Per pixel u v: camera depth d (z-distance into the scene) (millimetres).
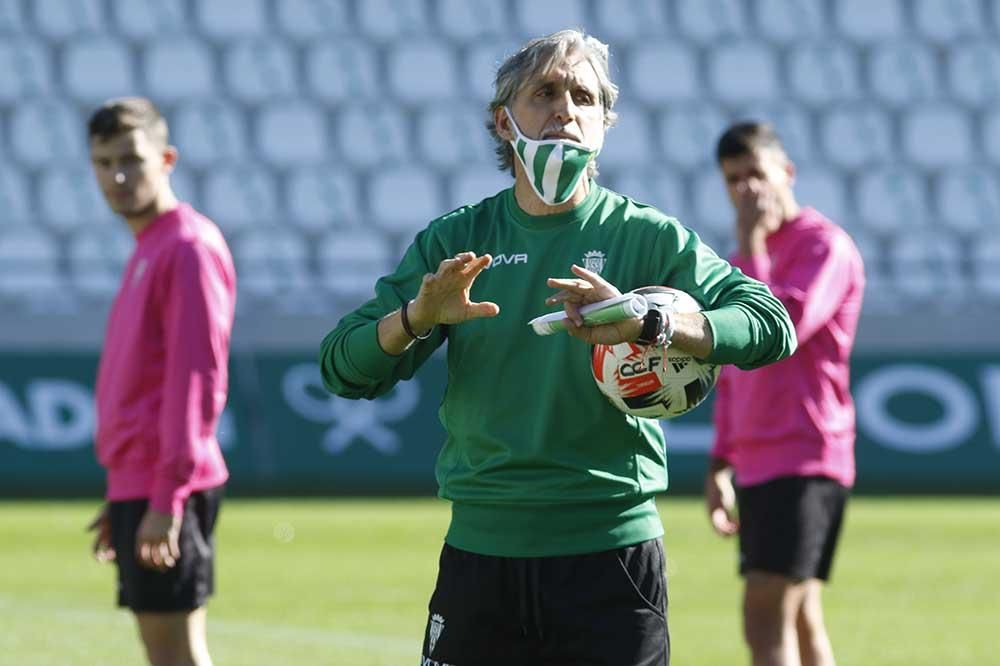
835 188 97000
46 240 86750
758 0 102188
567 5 100250
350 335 16156
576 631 15617
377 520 59812
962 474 71125
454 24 98812
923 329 73000
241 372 68500
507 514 15805
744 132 24594
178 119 93000
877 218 96375
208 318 21125
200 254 21234
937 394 71812
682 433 69812
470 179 94062
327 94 95375
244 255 89125
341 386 16500
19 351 67188
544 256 16000
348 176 92875
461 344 16172
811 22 102125
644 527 15945
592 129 15914
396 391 69188
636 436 15875
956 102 100750
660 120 97938
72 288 84188
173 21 95562
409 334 15625
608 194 16312
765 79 100250
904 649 35719
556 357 15633
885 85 100750
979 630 38375
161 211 21891
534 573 15695
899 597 43688
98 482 66688
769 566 23953
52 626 37844
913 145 99125
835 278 23969
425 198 93062
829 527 24312
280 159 92812
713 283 15719
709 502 27141
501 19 99625
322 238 90500
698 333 14805
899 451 70812
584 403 15688
